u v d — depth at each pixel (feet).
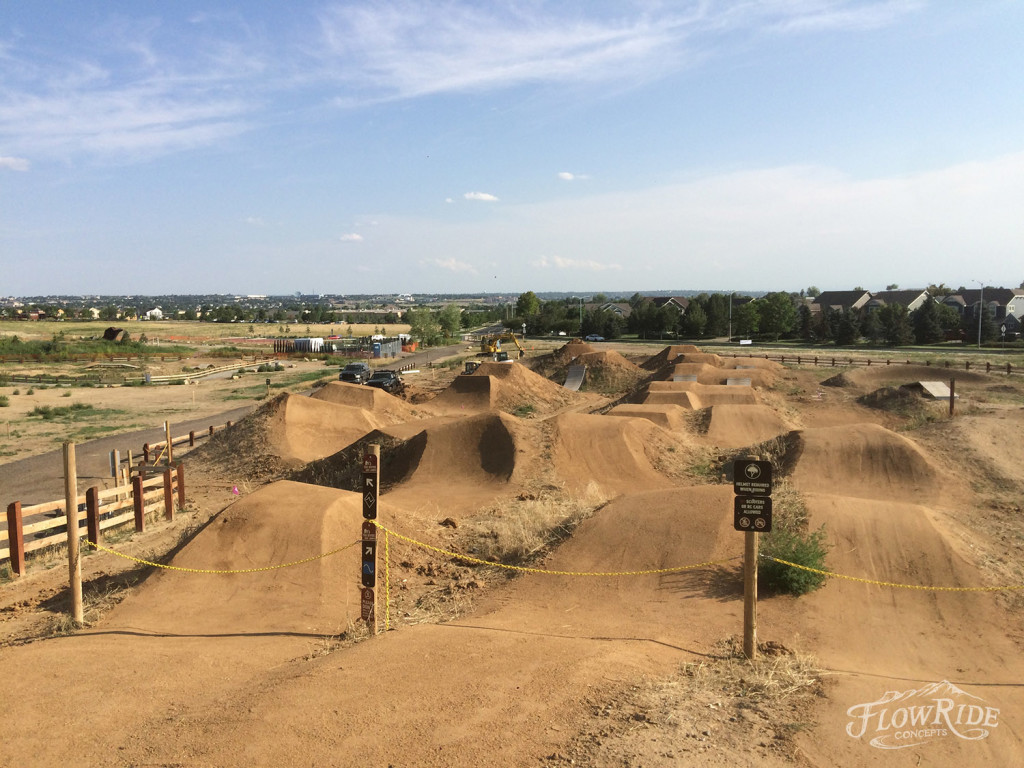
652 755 18.88
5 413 133.08
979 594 35.68
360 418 97.66
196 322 616.80
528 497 60.80
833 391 138.92
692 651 28.91
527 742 19.49
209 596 37.11
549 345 316.60
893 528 41.47
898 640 31.24
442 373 203.72
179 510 64.13
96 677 26.76
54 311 634.43
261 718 21.22
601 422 78.69
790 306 316.81
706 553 39.04
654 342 328.08
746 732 20.90
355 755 18.84
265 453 84.17
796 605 34.35
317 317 654.94
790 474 64.39
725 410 100.32
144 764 18.93
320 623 34.17
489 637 29.76
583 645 28.55
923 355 219.41
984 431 74.64
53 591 41.83
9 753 20.10
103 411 136.56
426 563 43.24
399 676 24.58
